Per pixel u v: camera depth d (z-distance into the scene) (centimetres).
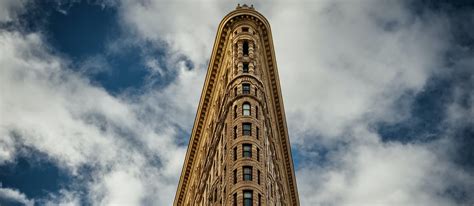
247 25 11150
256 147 8544
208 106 11594
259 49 10894
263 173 8212
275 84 11362
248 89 9662
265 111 9738
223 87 10594
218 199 8512
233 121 9025
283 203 10144
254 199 7706
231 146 8581
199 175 11200
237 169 8131
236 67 10175
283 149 11625
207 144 10956
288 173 11781
